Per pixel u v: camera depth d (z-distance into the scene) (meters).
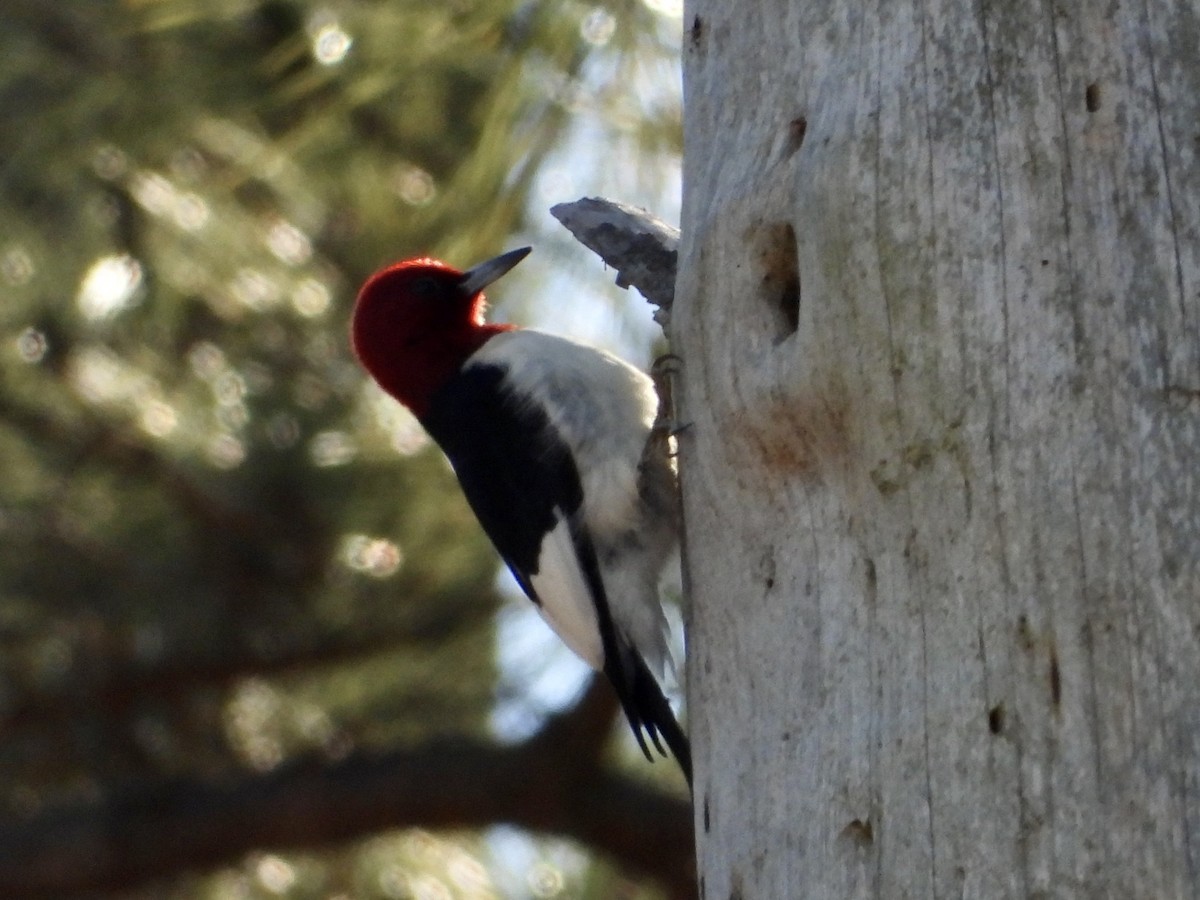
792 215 6.16
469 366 8.94
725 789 6.30
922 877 5.52
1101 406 5.45
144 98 11.11
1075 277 5.55
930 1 5.93
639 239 7.69
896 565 5.79
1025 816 5.35
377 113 11.35
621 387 8.54
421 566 12.62
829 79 6.21
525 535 8.59
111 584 12.73
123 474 12.55
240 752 13.64
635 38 9.23
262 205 11.98
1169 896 5.12
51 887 12.93
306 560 12.62
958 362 5.64
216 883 13.65
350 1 10.11
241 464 12.27
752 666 6.27
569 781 12.73
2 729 13.11
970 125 5.76
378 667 13.23
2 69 11.21
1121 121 5.61
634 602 8.41
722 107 6.73
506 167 9.59
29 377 12.13
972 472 5.59
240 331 12.20
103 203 11.66
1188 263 5.46
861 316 5.82
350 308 12.11
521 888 13.60
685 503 6.82
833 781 5.84
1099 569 5.37
